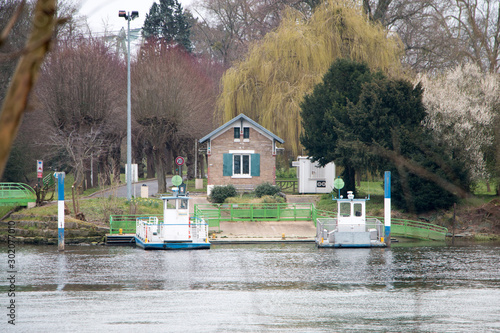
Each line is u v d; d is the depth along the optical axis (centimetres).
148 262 8069
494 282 6644
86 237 10125
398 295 6053
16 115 584
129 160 11531
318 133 12519
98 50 15200
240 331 4744
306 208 11662
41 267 7681
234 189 12588
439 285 6506
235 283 6694
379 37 13238
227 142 13238
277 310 5425
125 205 11481
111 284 6612
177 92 14725
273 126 13738
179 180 9450
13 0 9931
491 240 10325
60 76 13362
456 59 11344
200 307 5547
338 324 4962
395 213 11062
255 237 10188
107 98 14225
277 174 18025
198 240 9469
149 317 5191
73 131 13350
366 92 11388
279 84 13538
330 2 13738
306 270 7456
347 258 8362
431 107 10306
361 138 11488
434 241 10344
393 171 10419
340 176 13000
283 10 16162
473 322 5019
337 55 13650
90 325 4881
